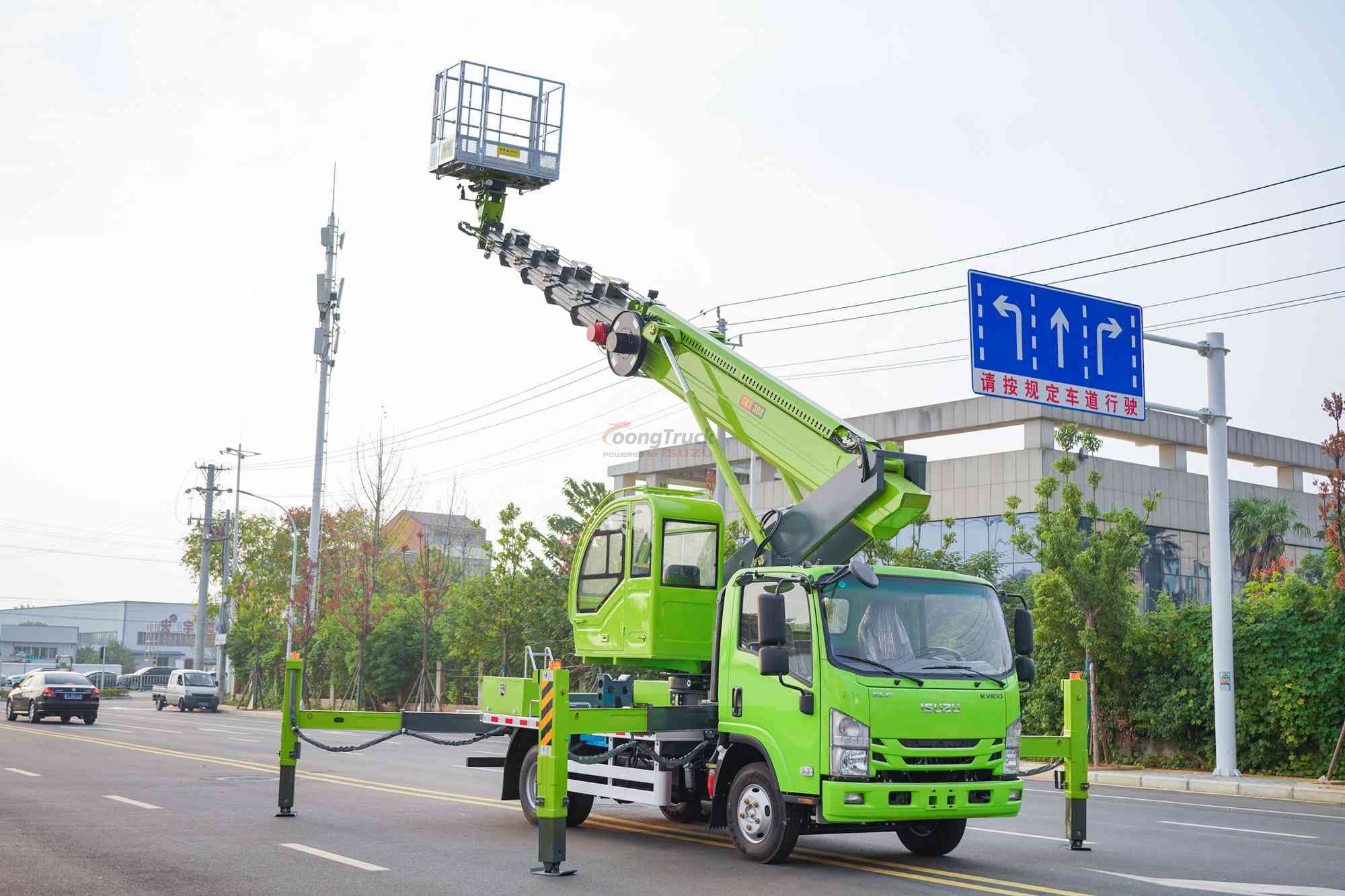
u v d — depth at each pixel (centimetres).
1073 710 1181
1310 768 2128
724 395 1273
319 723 1355
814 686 984
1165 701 2342
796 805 1009
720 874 972
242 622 6050
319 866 984
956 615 1048
